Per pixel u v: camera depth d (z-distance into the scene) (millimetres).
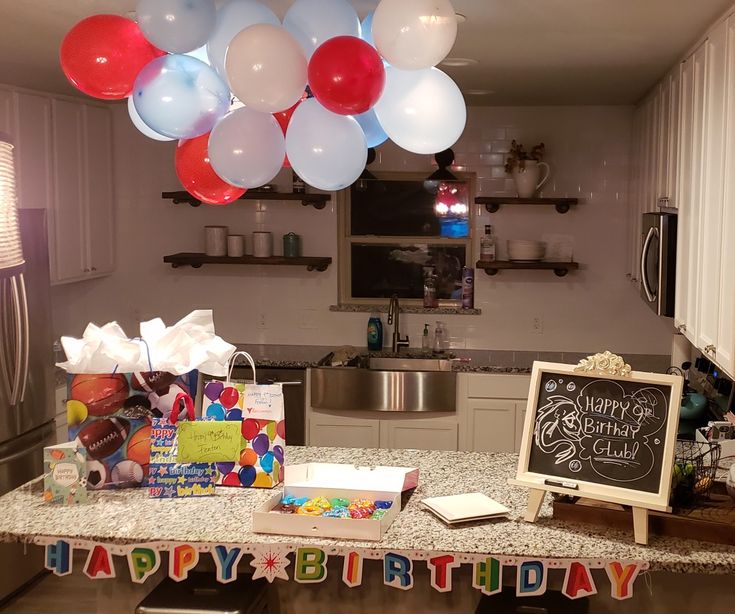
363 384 5066
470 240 5734
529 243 5418
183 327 2846
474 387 5074
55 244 5051
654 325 5566
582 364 2477
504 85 4641
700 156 3240
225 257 5625
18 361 4016
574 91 4844
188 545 2357
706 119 3111
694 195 3326
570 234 5578
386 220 5785
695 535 2355
